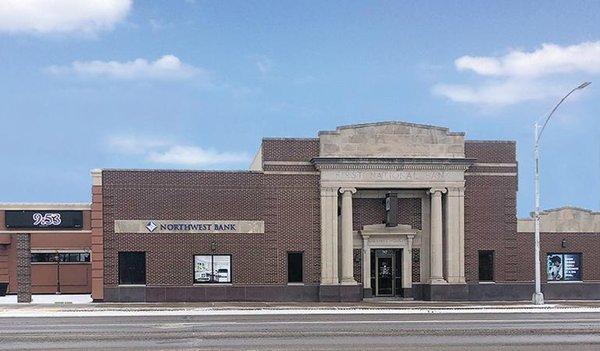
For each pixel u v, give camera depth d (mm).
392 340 20828
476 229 40531
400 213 40625
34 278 49094
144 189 38812
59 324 26031
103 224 38500
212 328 24109
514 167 41062
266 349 18859
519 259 40938
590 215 42156
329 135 39469
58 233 48938
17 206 48562
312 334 22266
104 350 18812
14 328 24547
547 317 29203
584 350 18984
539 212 40469
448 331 23156
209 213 39125
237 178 39344
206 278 39000
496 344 20078
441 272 39750
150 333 22656
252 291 39031
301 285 39156
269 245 39281
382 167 39406
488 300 40188
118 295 38281
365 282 40000
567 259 41781
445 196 40156
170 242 38844
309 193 39562
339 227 39906
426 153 40000
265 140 39531
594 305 36875
